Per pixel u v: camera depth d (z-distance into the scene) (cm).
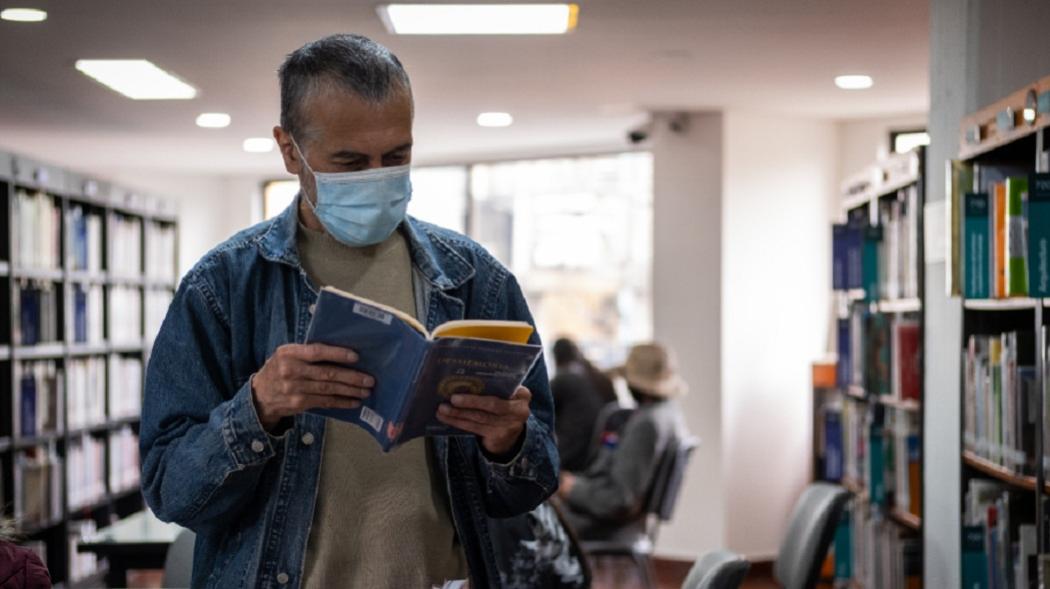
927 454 417
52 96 641
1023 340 325
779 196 731
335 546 171
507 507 187
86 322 729
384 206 170
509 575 309
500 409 163
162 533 397
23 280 676
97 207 775
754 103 687
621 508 548
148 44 521
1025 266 314
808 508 363
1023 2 364
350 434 174
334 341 156
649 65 577
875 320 517
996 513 349
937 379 404
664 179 727
